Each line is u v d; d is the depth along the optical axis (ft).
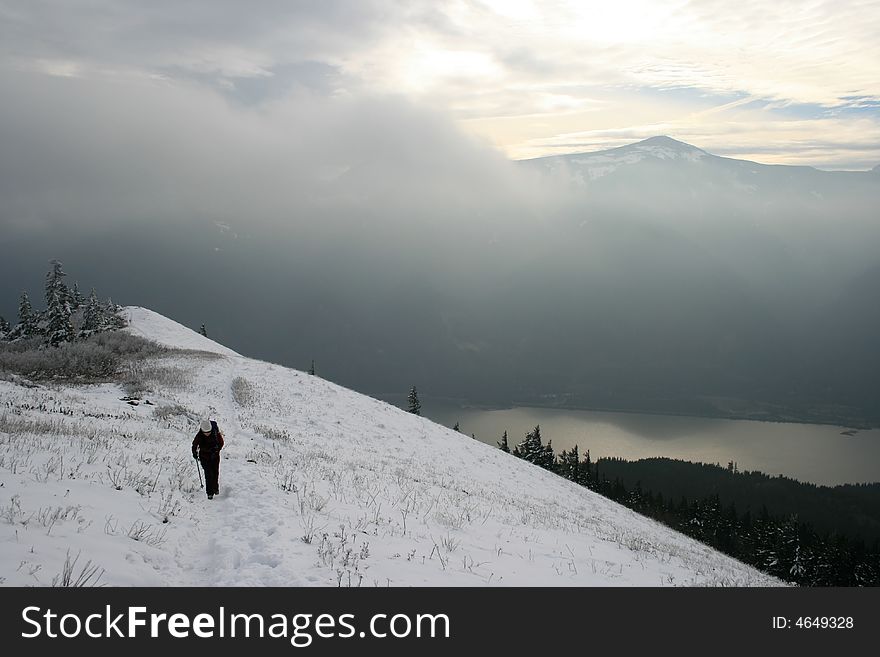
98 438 45.85
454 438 123.34
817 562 205.16
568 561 38.42
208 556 27.27
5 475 29.76
